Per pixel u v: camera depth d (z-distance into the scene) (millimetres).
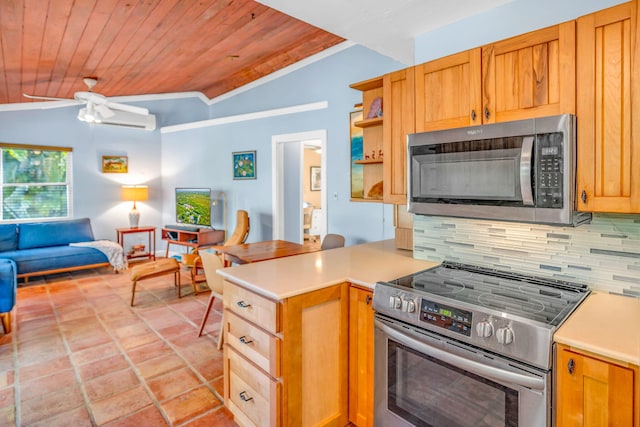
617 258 1604
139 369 2688
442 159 1805
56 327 3461
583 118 1432
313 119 4555
